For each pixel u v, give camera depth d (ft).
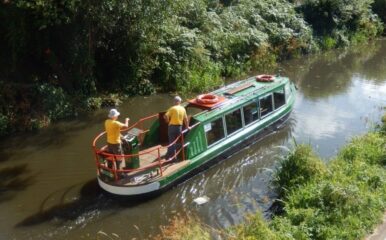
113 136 36.65
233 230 30.14
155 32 60.34
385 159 37.09
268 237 26.89
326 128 51.11
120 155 36.04
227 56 73.41
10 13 51.37
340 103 60.39
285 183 35.86
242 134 45.29
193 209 35.91
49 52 55.16
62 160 43.39
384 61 87.30
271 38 83.05
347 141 46.11
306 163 35.68
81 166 42.22
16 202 36.40
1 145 46.47
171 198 37.55
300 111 56.95
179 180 39.06
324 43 94.22
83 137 48.49
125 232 33.09
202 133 40.93
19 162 42.98
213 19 73.36
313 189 32.04
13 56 53.67
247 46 76.69
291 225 28.60
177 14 67.41
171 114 38.75
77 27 54.39
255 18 82.89
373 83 71.15
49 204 36.22
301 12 96.94
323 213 29.14
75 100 55.57
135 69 61.00
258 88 49.78
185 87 63.57
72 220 34.30
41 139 47.91
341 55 91.76
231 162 43.93
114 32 59.00
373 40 107.34
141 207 36.19
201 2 72.33
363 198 29.91
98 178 37.76
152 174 37.60
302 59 87.10
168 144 41.86
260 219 28.99
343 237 26.78
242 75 73.46
